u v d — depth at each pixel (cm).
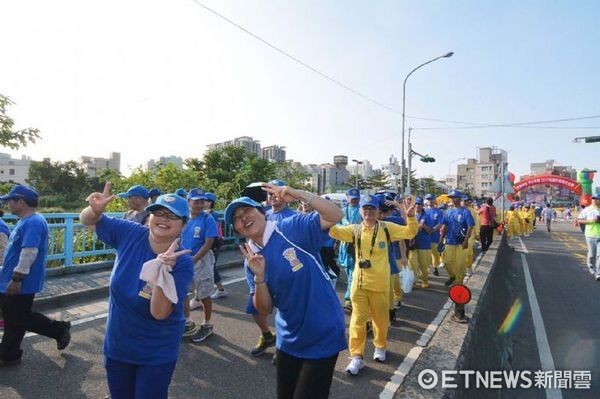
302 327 242
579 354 573
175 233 242
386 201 557
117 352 237
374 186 4728
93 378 382
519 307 809
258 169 2255
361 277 427
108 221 254
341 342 248
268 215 478
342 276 905
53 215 758
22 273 384
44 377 381
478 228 1356
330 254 644
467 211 796
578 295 919
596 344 607
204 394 363
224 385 380
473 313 439
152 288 224
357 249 438
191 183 1391
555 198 9425
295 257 242
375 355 447
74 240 830
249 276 434
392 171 4078
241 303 660
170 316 238
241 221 249
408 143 2309
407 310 655
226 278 858
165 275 221
